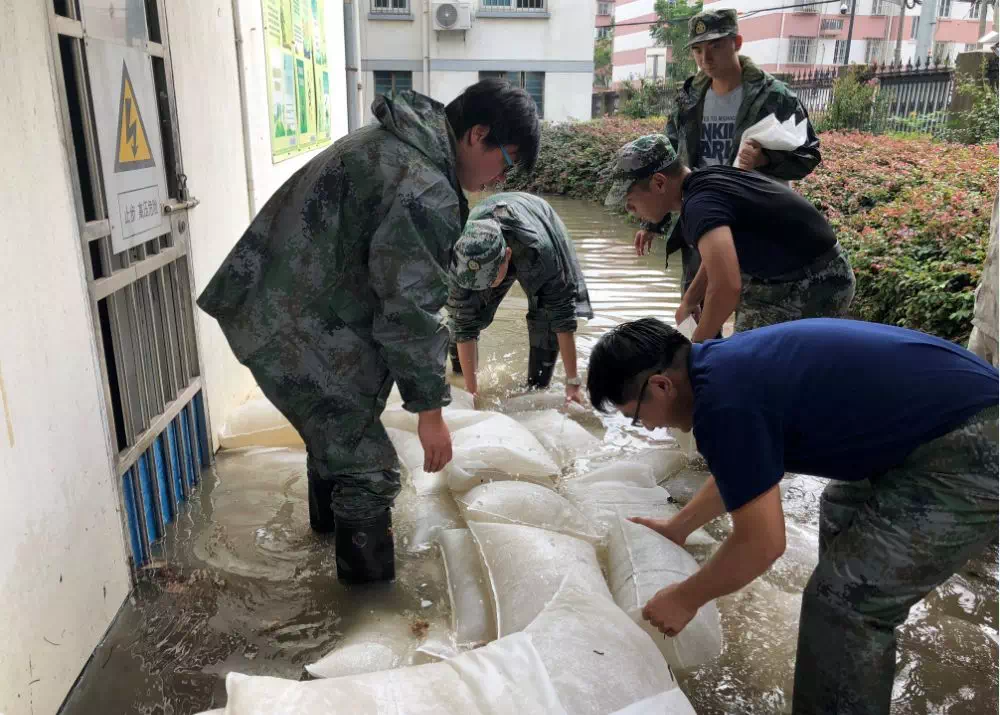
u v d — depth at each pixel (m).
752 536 1.46
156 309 2.56
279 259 1.92
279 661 1.91
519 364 4.09
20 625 1.57
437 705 1.38
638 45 32.12
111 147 2.13
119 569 2.08
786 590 2.21
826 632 1.58
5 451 1.54
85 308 1.93
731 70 3.46
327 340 1.97
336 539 2.21
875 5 25.41
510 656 1.53
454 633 1.97
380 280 1.83
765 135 3.03
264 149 4.03
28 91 1.68
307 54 5.21
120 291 2.26
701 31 3.40
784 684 1.85
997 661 1.93
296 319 1.95
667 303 5.50
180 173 2.71
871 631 1.54
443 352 1.91
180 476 2.68
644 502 2.55
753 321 2.72
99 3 2.09
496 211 3.28
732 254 2.39
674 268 6.81
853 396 1.46
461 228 1.97
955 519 1.45
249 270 1.96
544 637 1.61
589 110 16.66
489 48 16.12
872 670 1.54
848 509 1.84
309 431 2.06
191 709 1.74
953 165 6.44
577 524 2.36
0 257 1.55
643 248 3.62
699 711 1.76
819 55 25.33
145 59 2.42
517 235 3.20
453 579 2.18
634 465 2.78
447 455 2.01
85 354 1.92
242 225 3.59
